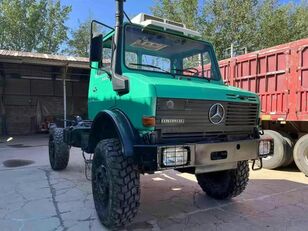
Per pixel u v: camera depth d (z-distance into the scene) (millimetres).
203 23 24219
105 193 4129
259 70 8227
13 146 12594
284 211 4852
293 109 7379
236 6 23781
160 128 3791
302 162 7305
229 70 9094
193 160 3787
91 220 4438
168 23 4898
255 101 4535
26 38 32312
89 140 4703
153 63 4684
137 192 3939
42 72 18578
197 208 4969
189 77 4840
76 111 19469
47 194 5621
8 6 31703
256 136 4609
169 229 4188
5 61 14289
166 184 6320
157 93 3754
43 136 16828
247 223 4383
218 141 4133
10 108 18016
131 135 3887
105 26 4656
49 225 4273
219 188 5254
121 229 4168
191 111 3955
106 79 4785
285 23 24703
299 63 7250
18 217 4543
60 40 34031
